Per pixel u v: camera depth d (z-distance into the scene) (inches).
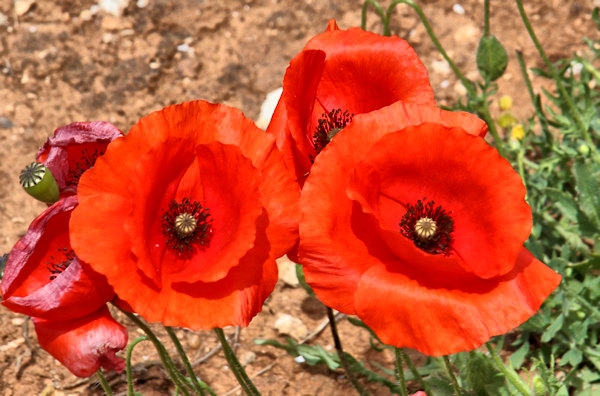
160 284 25.3
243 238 25.2
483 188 25.9
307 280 25.7
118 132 27.4
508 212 25.7
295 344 32.3
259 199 25.2
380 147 25.7
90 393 32.5
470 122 26.2
